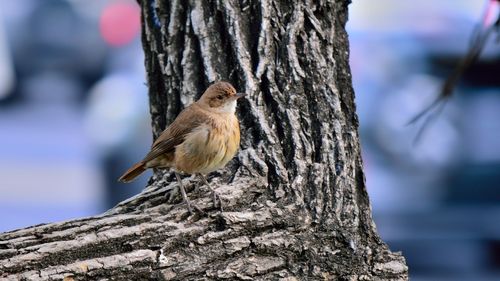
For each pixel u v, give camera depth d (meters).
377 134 20.02
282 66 10.53
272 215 9.43
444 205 19.69
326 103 10.33
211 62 10.86
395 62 21.16
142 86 23.66
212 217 9.32
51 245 8.73
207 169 10.41
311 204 9.66
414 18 22.58
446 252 19.62
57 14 35.03
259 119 10.33
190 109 10.53
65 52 35.16
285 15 10.76
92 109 26.89
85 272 8.66
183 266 9.00
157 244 9.04
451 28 22.27
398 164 19.81
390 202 19.69
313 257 9.33
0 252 8.61
